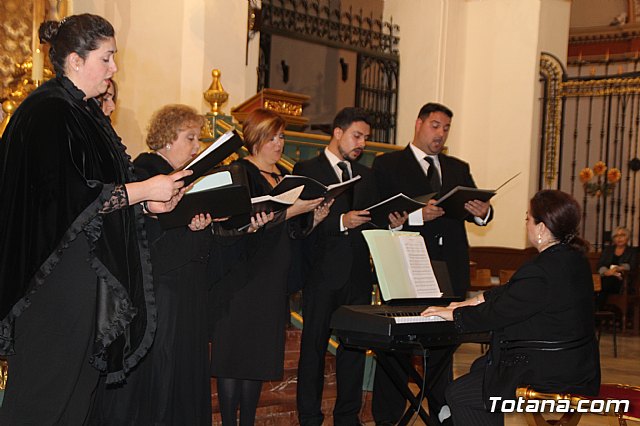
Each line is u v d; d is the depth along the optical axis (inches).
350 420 191.2
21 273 109.0
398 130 456.1
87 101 122.3
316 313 185.9
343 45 434.0
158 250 142.9
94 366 116.3
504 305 142.3
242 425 171.9
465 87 462.0
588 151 492.4
